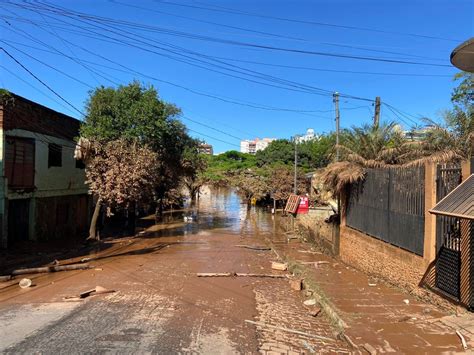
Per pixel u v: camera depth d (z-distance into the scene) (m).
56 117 21.47
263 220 35.91
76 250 18.11
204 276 12.69
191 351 6.23
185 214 40.84
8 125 16.72
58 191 21.61
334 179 16.19
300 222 29.20
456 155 14.11
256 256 17.55
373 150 18.31
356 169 13.77
